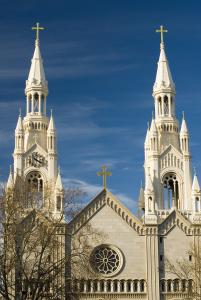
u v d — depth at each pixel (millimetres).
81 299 113062
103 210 119188
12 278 99750
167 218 119625
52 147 143250
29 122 147500
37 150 143125
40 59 155375
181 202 141250
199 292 111938
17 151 142625
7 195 92125
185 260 117312
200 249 116812
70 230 116750
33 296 89812
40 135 146500
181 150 145250
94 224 118125
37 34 158250
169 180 144000
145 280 115562
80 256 107562
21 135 144000
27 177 141125
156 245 117438
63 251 114000
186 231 119250
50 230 101500
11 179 116562
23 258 105938
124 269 116125
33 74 152750
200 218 119875
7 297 87688
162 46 158875
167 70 155625
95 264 115750
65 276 106625
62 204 115938
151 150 144500
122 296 114625
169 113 150875
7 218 91062
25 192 104688
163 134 148375
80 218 117812
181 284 115438
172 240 118562
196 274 112812
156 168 142875
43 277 95688
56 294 103500
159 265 116562
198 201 121625
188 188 141875
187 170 143250
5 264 93000
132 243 117750
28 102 150625
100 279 114750
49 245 103375
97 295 113812
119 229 118312
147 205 120625
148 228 118312
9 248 93062
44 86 151750
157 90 153125
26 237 100938
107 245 117375
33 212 104875
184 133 146375
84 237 116000
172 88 153000
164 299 114688
